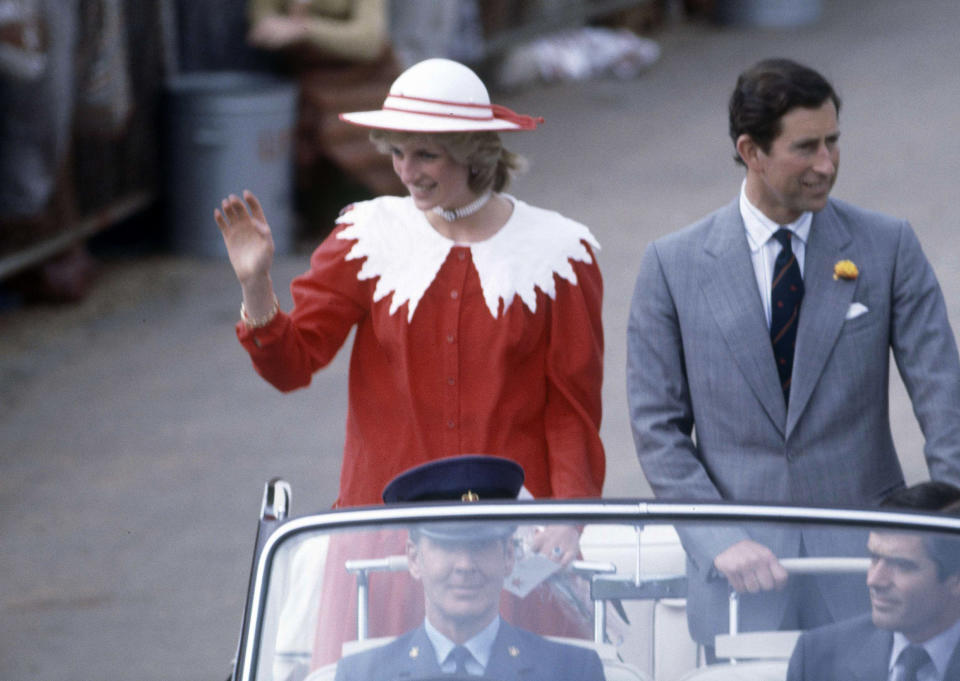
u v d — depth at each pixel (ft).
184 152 125.90
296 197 130.72
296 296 42.73
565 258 42.19
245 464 81.92
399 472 42.73
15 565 69.56
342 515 31.91
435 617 30.53
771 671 30.25
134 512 75.61
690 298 40.68
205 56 133.18
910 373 40.04
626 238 127.03
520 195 143.64
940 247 121.80
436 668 30.04
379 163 128.88
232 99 122.11
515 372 42.29
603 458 43.47
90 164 117.60
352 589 30.73
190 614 64.39
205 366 99.60
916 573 30.73
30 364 100.22
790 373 40.06
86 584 67.46
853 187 144.25
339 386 95.45
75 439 86.28
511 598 30.73
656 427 40.47
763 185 39.60
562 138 170.71
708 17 263.08
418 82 40.55
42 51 101.96
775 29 252.01
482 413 41.88
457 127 39.65
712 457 40.78
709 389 40.42
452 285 41.88
